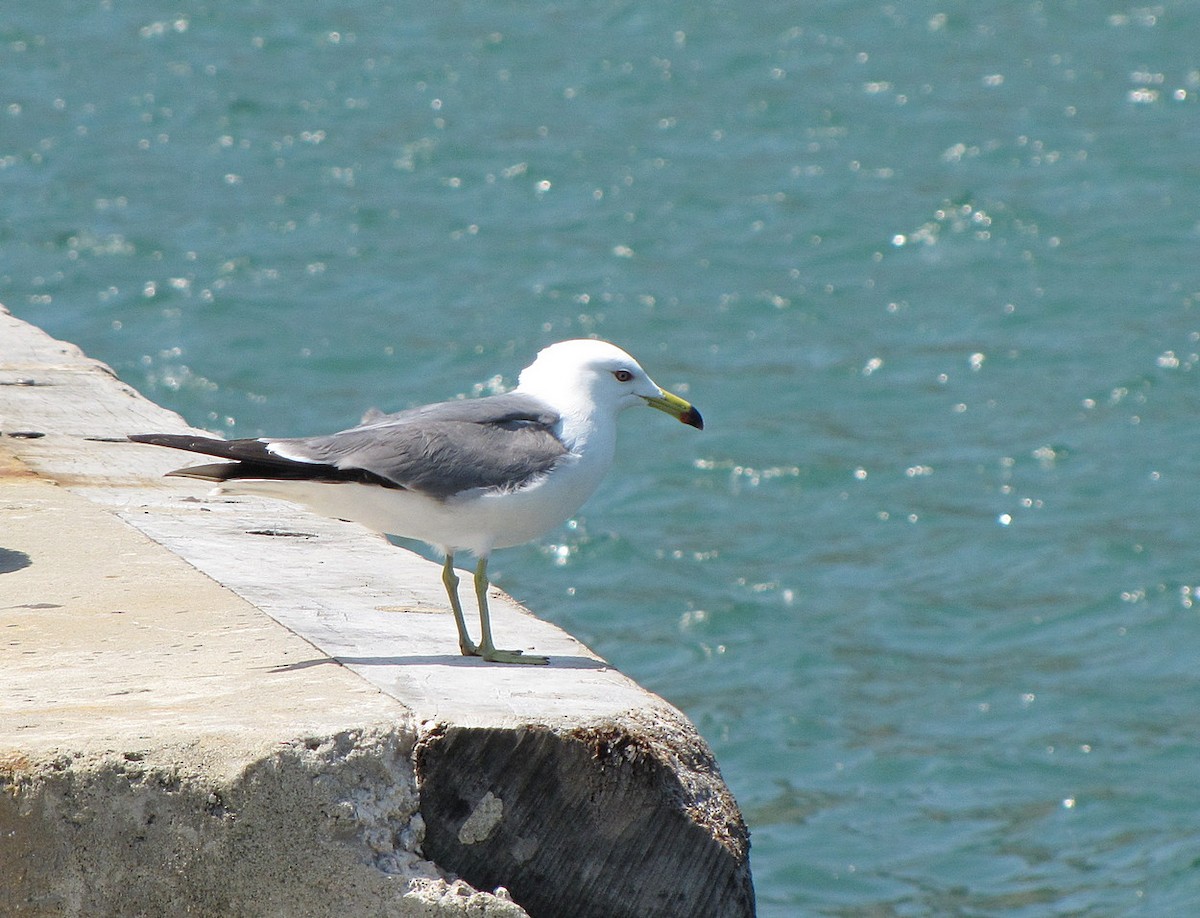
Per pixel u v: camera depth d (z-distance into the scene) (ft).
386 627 22.52
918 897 35.78
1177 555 55.36
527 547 56.13
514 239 94.22
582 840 17.78
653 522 58.80
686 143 113.80
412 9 150.00
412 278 87.10
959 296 85.15
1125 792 40.50
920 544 57.11
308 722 17.34
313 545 26.89
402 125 117.60
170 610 22.79
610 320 81.30
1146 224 95.76
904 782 41.24
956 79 129.80
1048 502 60.54
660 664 48.26
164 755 16.72
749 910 18.48
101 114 118.32
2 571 24.61
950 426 68.28
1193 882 36.04
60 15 145.69
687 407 23.47
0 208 97.14
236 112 119.75
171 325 79.30
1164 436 66.64
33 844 16.53
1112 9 148.25
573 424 22.80
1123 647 49.44
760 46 139.23
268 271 87.66
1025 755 42.63
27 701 18.65
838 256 91.45
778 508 60.23
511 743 17.52
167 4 148.87
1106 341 77.82
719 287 86.79
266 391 71.51
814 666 48.01
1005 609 52.11
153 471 30.94
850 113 120.88
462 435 21.89
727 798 18.56
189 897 16.72
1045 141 112.98
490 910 16.98
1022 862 37.29
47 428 33.32
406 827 17.26
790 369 75.00
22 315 80.43
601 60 135.13
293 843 16.79
